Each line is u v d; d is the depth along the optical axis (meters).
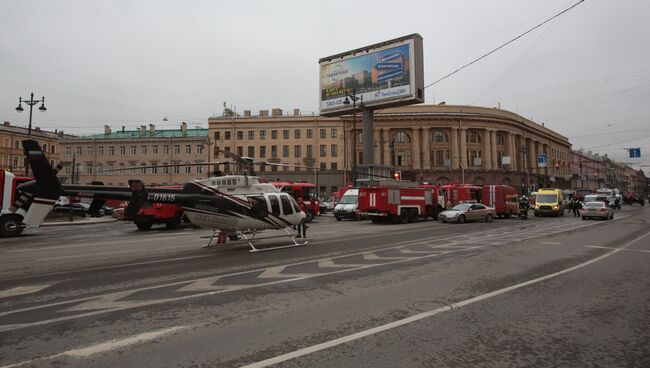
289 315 5.64
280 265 9.87
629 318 5.48
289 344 4.52
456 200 32.62
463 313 5.70
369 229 20.91
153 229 23.17
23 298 6.76
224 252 12.37
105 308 6.07
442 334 4.85
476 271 8.88
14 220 18.98
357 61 41.66
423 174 67.31
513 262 10.07
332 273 8.72
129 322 5.38
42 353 4.32
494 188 32.41
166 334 4.88
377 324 5.22
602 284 7.57
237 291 7.11
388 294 6.82
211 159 67.19
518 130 77.12
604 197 49.41
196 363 4.02
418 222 26.91
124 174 68.62
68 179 69.44
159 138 68.12
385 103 39.31
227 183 13.87
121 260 10.96
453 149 68.50
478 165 69.19
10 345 4.56
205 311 5.87
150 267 9.76
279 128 67.00
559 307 6.02
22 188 13.61
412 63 37.94
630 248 12.77
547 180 85.88
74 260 11.03
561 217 32.69
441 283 7.66
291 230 19.03
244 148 67.25
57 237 18.56
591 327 5.11
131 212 12.68
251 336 4.79
